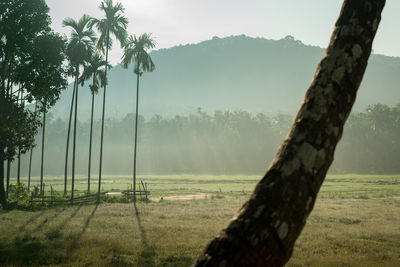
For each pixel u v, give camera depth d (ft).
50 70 96.27
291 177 6.81
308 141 7.00
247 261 6.33
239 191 159.12
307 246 43.65
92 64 113.19
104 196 115.65
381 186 189.16
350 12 7.77
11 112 93.91
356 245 44.45
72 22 109.19
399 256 39.11
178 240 46.34
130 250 40.01
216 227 57.36
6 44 90.89
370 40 7.73
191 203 103.96
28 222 62.90
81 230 53.67
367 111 440.86
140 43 114.62
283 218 6.56
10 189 121.39
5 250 39.50
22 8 89.71
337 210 84.38
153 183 242.37
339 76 7.32
